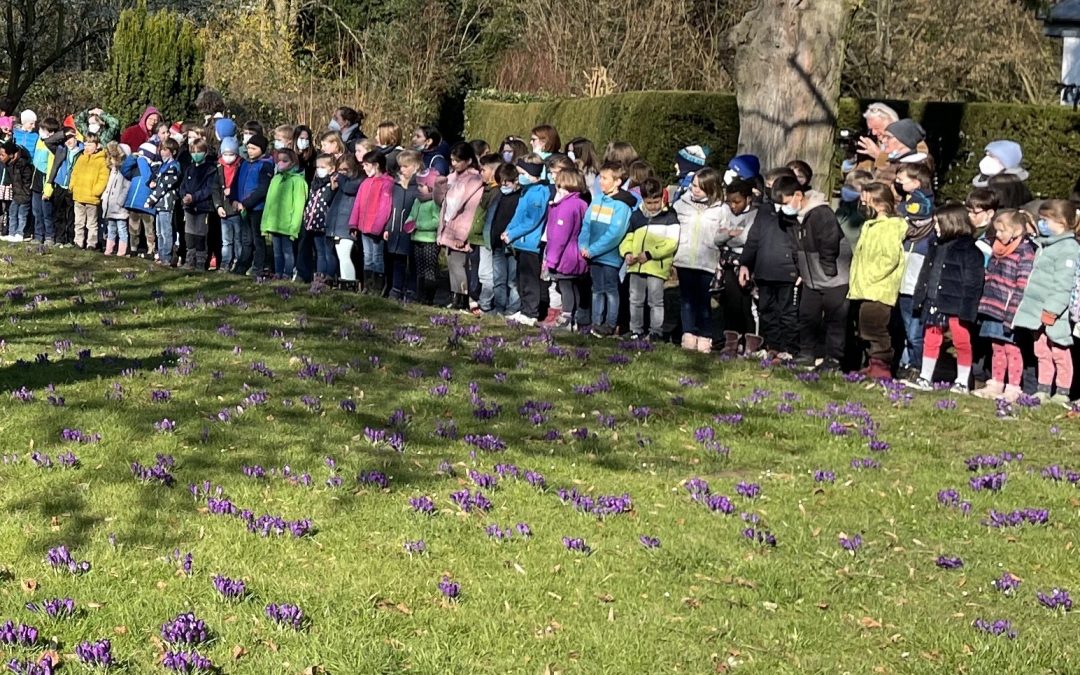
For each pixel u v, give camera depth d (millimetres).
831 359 11078
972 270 10242
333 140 14250
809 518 7246
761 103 14406
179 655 4938
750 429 9055
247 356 10375
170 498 6898
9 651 5027
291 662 5078
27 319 11703
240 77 31656
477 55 35688
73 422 8195
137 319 11891
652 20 27875
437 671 5113
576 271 12133
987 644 5613
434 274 13812
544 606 5812
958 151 17469
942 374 11422
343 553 6305
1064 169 16344
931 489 7879
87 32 31031
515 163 12711
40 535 6328
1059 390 10227
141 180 16047
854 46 28312
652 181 11727
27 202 17797
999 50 27500
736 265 11422
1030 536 7125
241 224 15219
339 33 33875
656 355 11055
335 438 8156
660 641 5520
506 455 8039
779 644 5574
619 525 6906
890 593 6250
